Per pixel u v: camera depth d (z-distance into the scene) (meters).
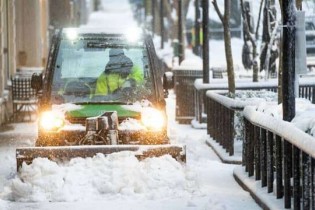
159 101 18.36
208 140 24.53
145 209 15.22
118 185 16.36
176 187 16.62
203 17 28.81
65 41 18.95
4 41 31.66
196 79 30.88
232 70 25.48
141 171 16.61
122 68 18.72
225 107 21.98
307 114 14.99
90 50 18.89
